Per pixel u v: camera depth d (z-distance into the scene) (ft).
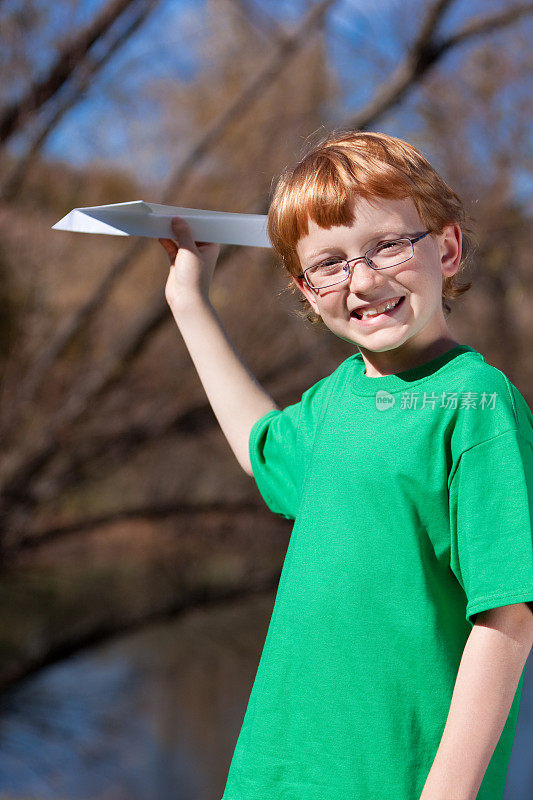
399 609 3.93
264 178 24.38
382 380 4.28
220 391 5.60
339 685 3.98
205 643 29.14
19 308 23.77
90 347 25.66
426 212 4.23
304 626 4.12
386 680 3.91
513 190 24.59
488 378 3.99
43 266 23.58
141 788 28.35
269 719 4.15
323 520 4.20
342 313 4.29
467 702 3.59
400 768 3.84
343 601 4.02
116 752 26.53
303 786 3.98
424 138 24.45
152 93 24.72
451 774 3.53
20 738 24.99
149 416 25.68
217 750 30.04
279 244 4.59
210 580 27.68
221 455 27.25
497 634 3.63
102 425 25.43
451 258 4.44
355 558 4.04
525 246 24.49
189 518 26.86
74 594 26.99
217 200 25.23
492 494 3.76
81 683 27.78
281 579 4.40
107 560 27.27
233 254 24.27
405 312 4.18
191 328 5.74
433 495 3.93
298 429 4.98
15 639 26.40
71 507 26.89
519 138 23.94
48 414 24.59
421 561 3.94
